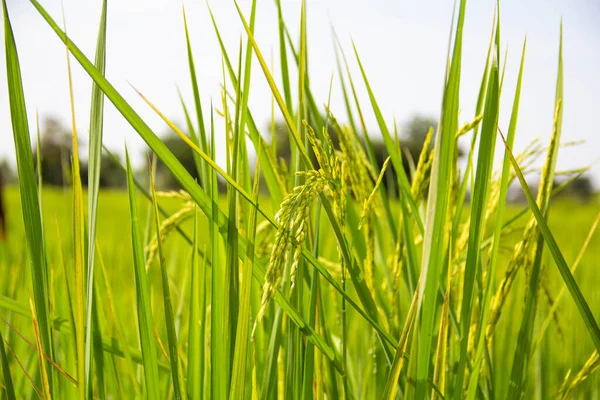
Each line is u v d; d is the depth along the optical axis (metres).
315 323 0.76
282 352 0.79
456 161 0.78
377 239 0.85
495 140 0.69
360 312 0.69
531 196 0.65
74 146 0.66
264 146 0.78
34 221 0.68
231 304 0.69
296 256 0.60
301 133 0.74
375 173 0.82
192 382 0.74
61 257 0.73
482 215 0.70
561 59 0.73
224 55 0.77
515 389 0.77
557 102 0.73
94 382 0.83
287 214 0.60
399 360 0.67
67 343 0.84
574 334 1.22
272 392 0.76
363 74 0.75
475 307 0.77
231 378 0.70
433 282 0.67
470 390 0.73
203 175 0.74
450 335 0.80
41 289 0.69
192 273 0.74
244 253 0.69
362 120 0.81
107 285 0.77
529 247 0.75
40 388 0.85
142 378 0.87
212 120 0.73
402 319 0.85
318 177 0.62
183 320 1.04
